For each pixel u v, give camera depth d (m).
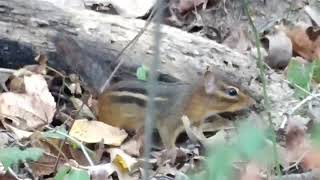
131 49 10.21
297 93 11.16
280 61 12.66
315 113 10.70
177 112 10.41
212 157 3.45
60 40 11.29
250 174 5.98
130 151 9.81
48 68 11.28
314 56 13.09
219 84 10.71
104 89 10.67
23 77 10.80
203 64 11.40
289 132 9.84
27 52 11.29
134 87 10.32
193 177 4.18
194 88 10.62
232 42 13.12
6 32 11.17
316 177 8.24
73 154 9.27
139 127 10.29
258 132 3.42
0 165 8.45
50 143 9.26
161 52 11.34
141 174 9.01
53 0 13.26
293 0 14.02
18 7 11.32
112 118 10.44
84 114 10.52
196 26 13.50
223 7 13.57
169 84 10.68
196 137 10.29
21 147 9.27
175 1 13.82
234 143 3.61
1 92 10.84
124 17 12.30
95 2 13.49
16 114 10.08
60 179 7.88
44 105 10.23
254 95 11.20
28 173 8.80
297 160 9.40
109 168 8.91
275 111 10.88
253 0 13.79
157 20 3.63
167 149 10.02
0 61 11.34
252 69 11.62
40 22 11.32
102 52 11.29
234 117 11.02
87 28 11.43
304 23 13.68
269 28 13.35
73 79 11.23
